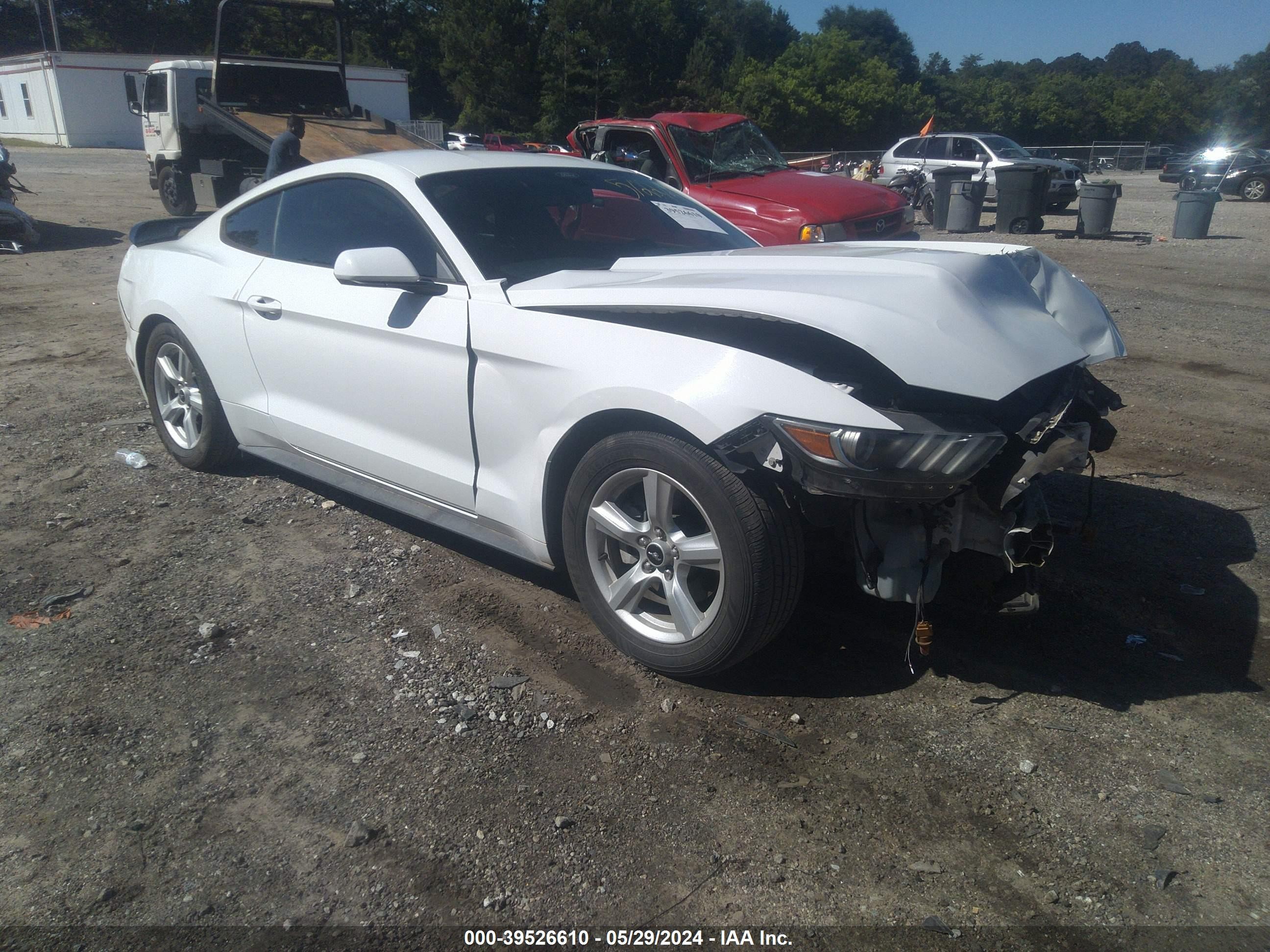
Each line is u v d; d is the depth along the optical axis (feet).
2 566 12.39
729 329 9.57
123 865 7.43
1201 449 16.83
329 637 10.70
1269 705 9.38
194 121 49.39
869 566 8.83
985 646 10.44
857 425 8.00
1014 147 67.82
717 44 211.82
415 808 8.03
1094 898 7.10
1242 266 38.88
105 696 9.59
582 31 183.11
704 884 7.25
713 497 8.73
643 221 13.28
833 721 9.16
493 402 10.53
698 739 8.91
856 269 9.70
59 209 54.90
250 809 8.03
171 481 15.43
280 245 13.53
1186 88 307.78
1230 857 7.47
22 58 129.80
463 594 11.70
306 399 13.03
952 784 8.29
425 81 213.87
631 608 9.95
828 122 209.67
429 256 11.54
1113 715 9.21
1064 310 10.77
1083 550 12.80
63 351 24.08
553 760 8.63
